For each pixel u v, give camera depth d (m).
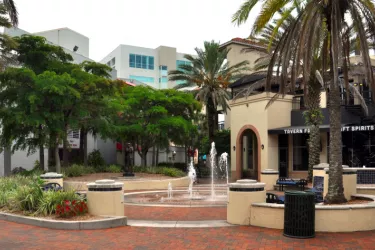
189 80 32.09
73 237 7.99
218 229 8.84
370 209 8.80
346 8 10.66
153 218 10.50
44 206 9.85
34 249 7.00
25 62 21.19
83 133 26.36
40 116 17.69
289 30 11.58
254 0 11.45
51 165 23.84
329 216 8.55
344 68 11.50
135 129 23.16
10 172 23.58
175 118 24.17
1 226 9.16
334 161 10.22
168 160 39.75
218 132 34.94
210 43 31.67
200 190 19.08
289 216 7.97
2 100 18.58
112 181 9.98
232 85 30.98
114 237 8.02
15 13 16.95
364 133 22.50
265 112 25.28
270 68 12.10
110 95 21.81
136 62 57.19
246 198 9.37
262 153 25.52
